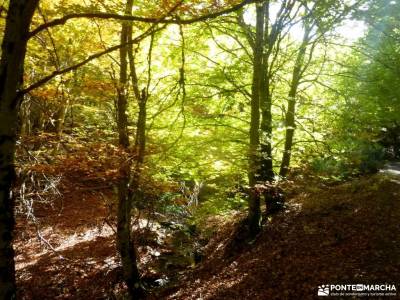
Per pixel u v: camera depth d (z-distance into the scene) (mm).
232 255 12719
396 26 11328
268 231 12953
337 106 12891
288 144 13125
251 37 11891
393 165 19266
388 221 11211
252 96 11430
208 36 12219
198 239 15211
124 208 10516
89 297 11297
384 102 11555
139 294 10828
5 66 4484
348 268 9070
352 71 13180
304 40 13398
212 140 11750
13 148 4645
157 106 11867
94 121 14242
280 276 9766
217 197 13023
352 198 13883
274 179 12492
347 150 12281
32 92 9352
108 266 12680
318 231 11852
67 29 10094
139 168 9648
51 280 12305
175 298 10766
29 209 10602
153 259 13352
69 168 9023
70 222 16578
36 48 10461
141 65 11656
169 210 15766
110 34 10016
